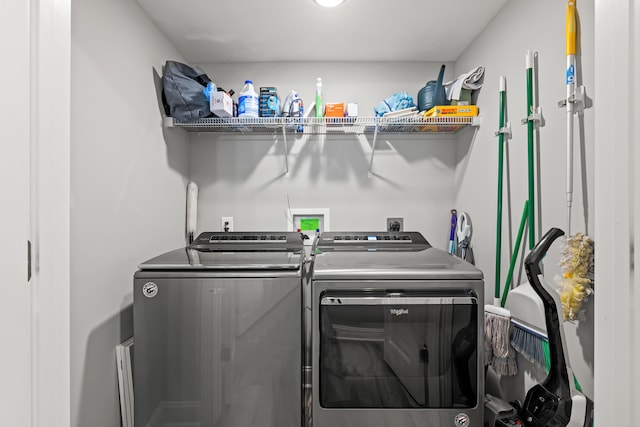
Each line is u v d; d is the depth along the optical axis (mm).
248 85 1911
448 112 1844
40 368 554
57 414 589
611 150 523
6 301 491
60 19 598
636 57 483
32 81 545
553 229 1041
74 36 1140
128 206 1465
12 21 501
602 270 540
